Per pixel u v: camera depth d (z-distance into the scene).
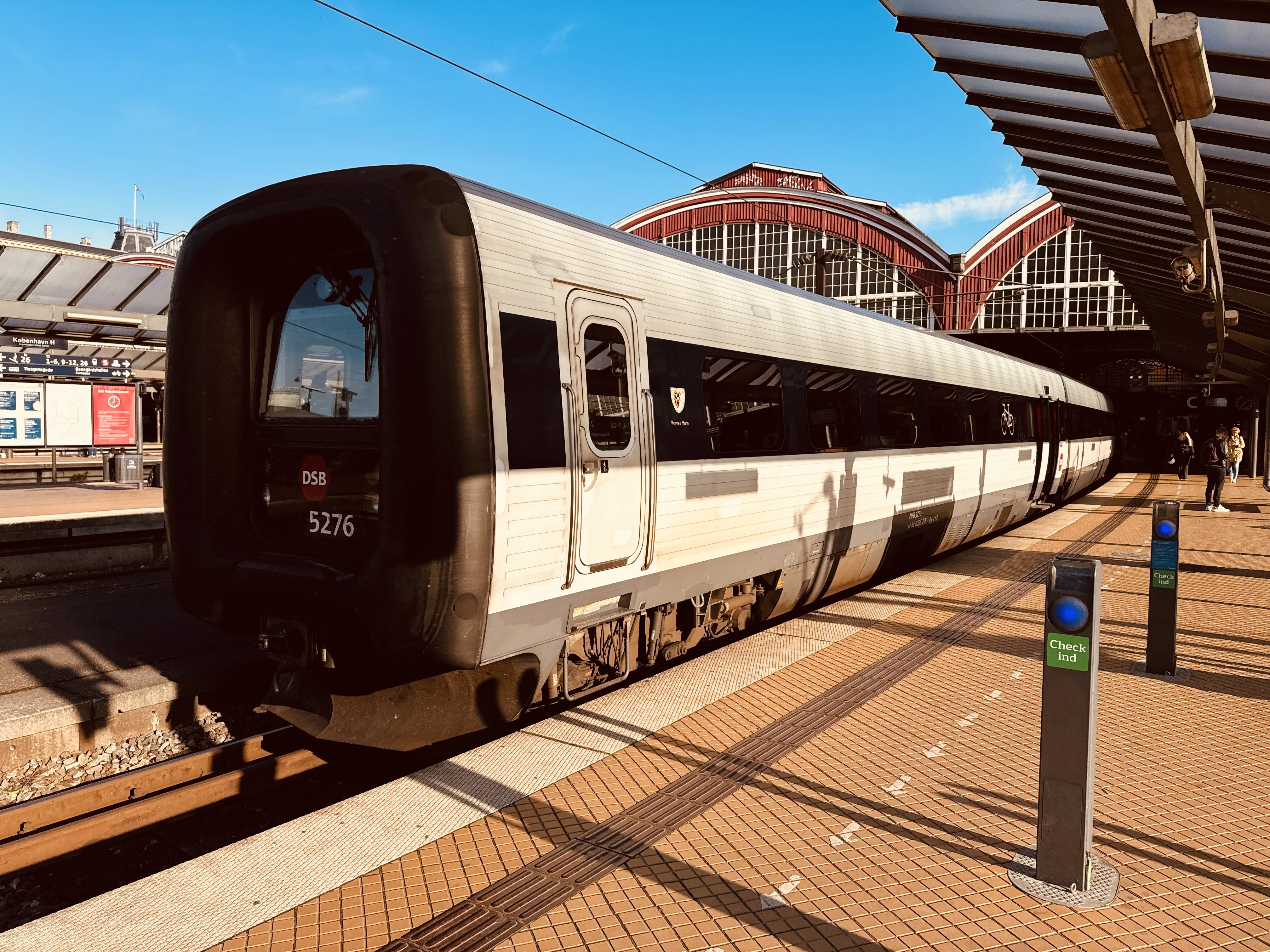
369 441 4.16
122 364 15.44
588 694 5.11
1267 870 3.09
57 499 12.75
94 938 2.62
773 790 3.76
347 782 4.71
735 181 36.47
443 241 3.77
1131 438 35.50
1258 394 23.81
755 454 5.99
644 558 4.92
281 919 2.74
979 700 5.04
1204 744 4.34
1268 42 4.11
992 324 31.91
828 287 33.97
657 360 5.06
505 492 3.85
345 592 3.85
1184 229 8.39
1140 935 2.69
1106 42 3.27
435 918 2.75
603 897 2.89
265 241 4.43
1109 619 7.17
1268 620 7.14
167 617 6.76
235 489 4.61
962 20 4.84
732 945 2.62
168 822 4.18
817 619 7.22
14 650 5.73
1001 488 11.63
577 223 4.78
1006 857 3.18
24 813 3.87
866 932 2.70
